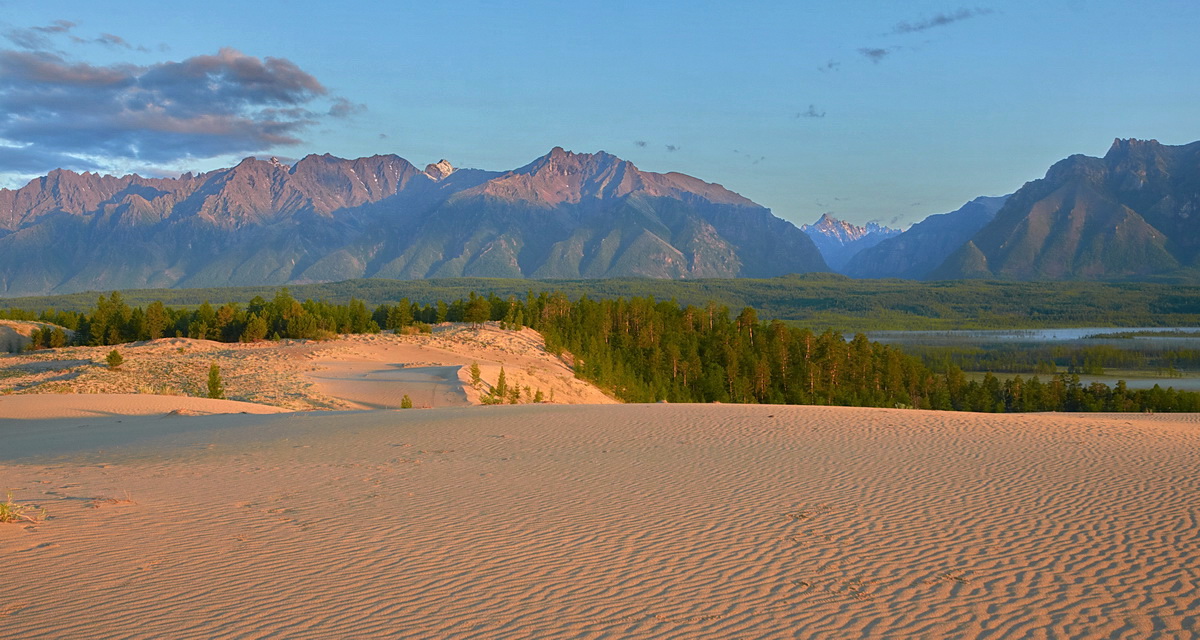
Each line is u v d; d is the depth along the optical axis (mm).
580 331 93750
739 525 12633
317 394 47281
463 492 15117
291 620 8406
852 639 8195
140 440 24203
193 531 11930
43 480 16531
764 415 27188
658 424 25078
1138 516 13266
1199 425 27531
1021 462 18500
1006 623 8688
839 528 12461
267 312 84812
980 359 179375
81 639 7797
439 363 65625
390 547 11188
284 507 13711
